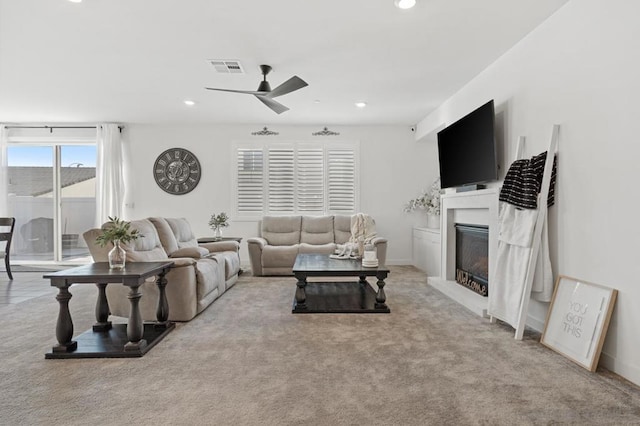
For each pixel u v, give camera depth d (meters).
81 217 6.41
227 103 5.05
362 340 2.65
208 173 6.34
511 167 2.93
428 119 5.64
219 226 5.70
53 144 6.31
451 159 4.31
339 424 1.60
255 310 3.46
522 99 3.11
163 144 6.30
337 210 6.36
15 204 6.35
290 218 5.96
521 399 1.81
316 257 4.31
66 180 6.37
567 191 2.53
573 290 2.42
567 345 2.34
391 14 2.71
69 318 2.41
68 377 2.07
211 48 3.29
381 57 3.49
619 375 2.07
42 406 1.75
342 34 3.03
